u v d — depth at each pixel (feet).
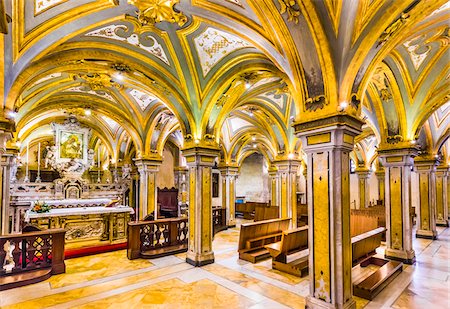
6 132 14.47
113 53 17.95
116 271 19.42
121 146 44.65
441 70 19.49
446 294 15.64
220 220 38.96
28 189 36.63
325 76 12.35
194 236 21.09
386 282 17.01
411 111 21.44
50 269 18.54
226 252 24.71
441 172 40.70
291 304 14.16
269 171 42.88
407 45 17.04
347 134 12.76
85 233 26.91
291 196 32.19
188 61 18.81
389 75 19.48
